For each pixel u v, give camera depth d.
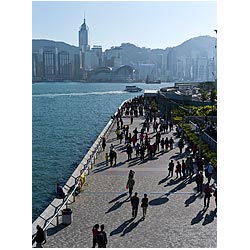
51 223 19.69
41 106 131.75
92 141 61.97
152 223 19.89
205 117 49.97
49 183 36.12
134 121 62.41
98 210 21.73
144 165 32.72
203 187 26.02
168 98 80.19
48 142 60.50
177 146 41.09
